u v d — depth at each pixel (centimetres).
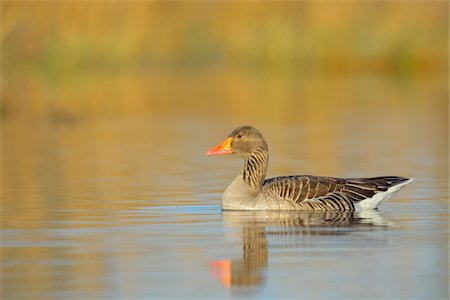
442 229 1452
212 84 4669
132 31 5100
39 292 1099
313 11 5244
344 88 4488
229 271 1190
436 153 2538
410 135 2947
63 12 4766
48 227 1497
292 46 5228
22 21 4197
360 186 1656
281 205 1641
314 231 1439
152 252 1298
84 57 4831
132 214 1620
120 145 2766
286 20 5297
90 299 1070
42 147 2722
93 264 1229
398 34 5150
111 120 3428
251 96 4166
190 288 1114
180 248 1322
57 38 4722
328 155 2505
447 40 5112
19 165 2344
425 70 5109
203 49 5400
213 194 1859
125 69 5066
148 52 5272
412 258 1250
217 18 5416
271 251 1300
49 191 1911
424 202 1741
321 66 5200
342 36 5188
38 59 4453
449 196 1812
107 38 5006
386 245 1331
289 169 2255
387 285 1118
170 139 2902
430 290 1097
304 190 1645
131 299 1070
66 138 2944
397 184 1672
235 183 1684
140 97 4116
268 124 3262
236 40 5341
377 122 3300
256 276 1165
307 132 3039
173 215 1608
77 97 4028
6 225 1516
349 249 1306
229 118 3425
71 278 1159
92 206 1711
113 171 2230
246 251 1299
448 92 4284
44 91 3897
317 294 1087
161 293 1095
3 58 3594
